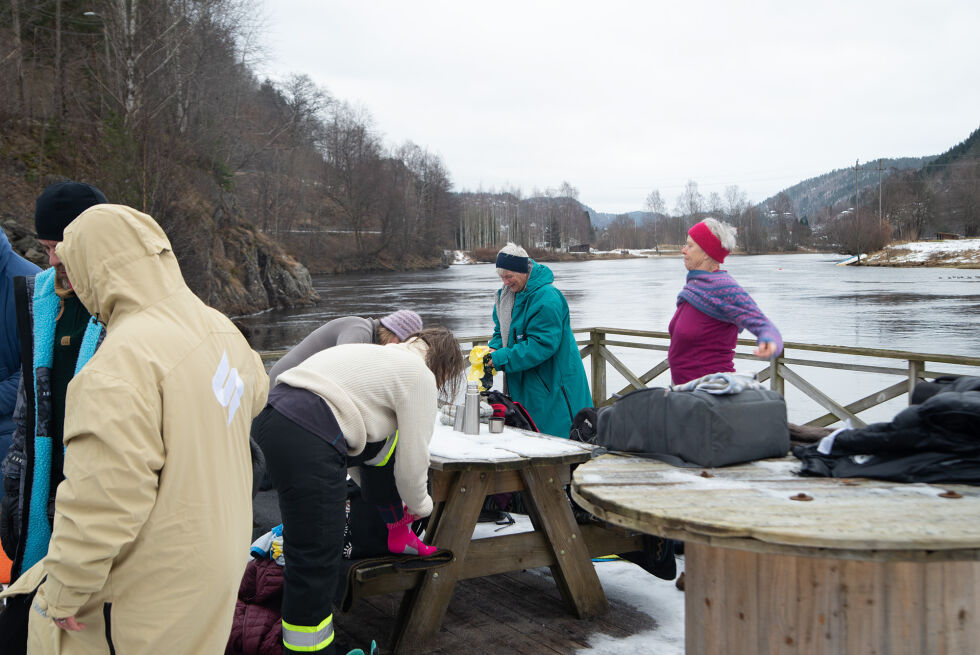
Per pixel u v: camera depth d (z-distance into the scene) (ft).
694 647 6.18
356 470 9.23
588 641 9.32
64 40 97.45
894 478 6.10
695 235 10.07
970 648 5.32
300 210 251.80
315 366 8.00
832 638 5.29
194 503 5.39
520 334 14.08
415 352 8.99
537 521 9.84
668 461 6.83
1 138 79.87
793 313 86.69
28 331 7.04
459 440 10.39
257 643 8.31
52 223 7.57
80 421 5.03
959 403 5.87
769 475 6.39
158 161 84.07
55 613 5.20
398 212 292.61
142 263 5.58
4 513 7.08
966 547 4.63
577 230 598.34
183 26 97.66
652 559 10.95
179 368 5.41
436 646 9.21
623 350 47.16
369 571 8.62
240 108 135.03
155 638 5.27
